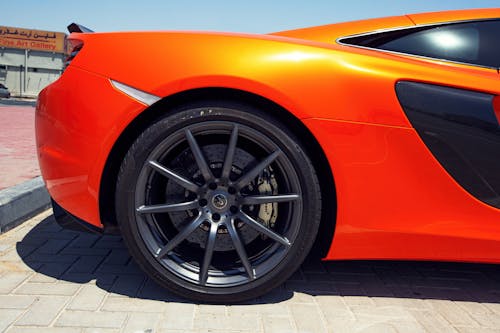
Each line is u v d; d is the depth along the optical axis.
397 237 1.75
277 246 1.79
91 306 1.72
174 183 1.89
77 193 1.76
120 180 1.71
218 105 1.69
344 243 1.78
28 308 1.68
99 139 1.69
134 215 1.72
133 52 1.71
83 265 2.13
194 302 1.80
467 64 1.94
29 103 22.19
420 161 1.69
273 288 1.79
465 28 2.00
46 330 1.54
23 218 2.80
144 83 1.67
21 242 2.42
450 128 1.69
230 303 1.81
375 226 1.74
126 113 1.67
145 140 1.68
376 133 1.67
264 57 1.67
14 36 43.09
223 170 1.73
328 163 1.71
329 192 1.77
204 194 1.76
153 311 1.71
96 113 1.69
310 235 1.74
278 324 1.66
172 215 1.90
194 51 1.68
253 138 1.72
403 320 1.74
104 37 1.77
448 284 2.11
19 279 1.94
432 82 1.70
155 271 1.76
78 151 1.71
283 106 1.66
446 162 1.70
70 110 1.72
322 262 2.31
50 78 44.72
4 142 6.37
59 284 1.91
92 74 1.72
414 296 1.97
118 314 1.67
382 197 1.71
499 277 2.21
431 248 1.78
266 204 1.90
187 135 1.70
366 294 1.96
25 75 43.84
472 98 1.71
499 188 1.74
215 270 1.83
